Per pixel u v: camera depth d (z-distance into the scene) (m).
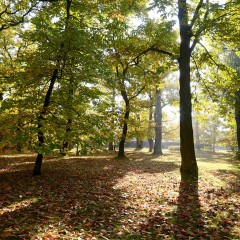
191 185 10.40
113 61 14.63
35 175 11.57
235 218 6.28
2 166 15.09
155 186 10.19
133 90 21.48
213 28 11.65
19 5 16.44
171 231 5.54
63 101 10.88
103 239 5.07
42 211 6.59
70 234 5.20
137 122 24.47
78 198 8.01
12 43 22.69
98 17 12.38
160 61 15.55
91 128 10.20
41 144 8.90
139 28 13.48
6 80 10.96
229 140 37.09
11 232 5.10
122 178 11.87
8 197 7.79
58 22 10.30
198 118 16.77
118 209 7.05
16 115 9.73
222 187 10.02
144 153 33.03
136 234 5.40
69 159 19.95
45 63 10.07
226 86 15.42
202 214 6.68
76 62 9.89
